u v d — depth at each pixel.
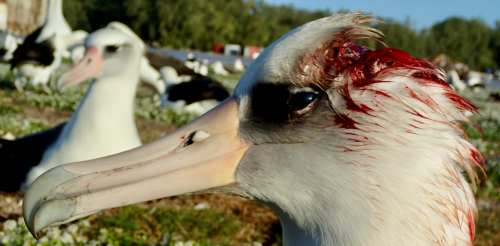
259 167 0.37
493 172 1.10
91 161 0.39
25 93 1.66
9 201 0.70
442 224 0.35
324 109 0.36
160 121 1.42
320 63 0.36
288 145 0.37
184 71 1.68
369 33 0.36
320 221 0.36
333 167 0.36
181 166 0.38
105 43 0.70
